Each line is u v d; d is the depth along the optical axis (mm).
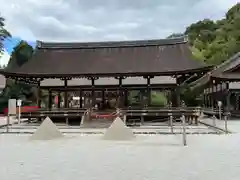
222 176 6855
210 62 53906
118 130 14789
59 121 26078
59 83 26688
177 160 8922
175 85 25156
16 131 19484
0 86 53031
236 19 61281
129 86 25797
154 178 6699
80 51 29359
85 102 26875
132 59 27266
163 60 26422
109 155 9922
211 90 41281
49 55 29109
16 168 7922
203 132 17719
